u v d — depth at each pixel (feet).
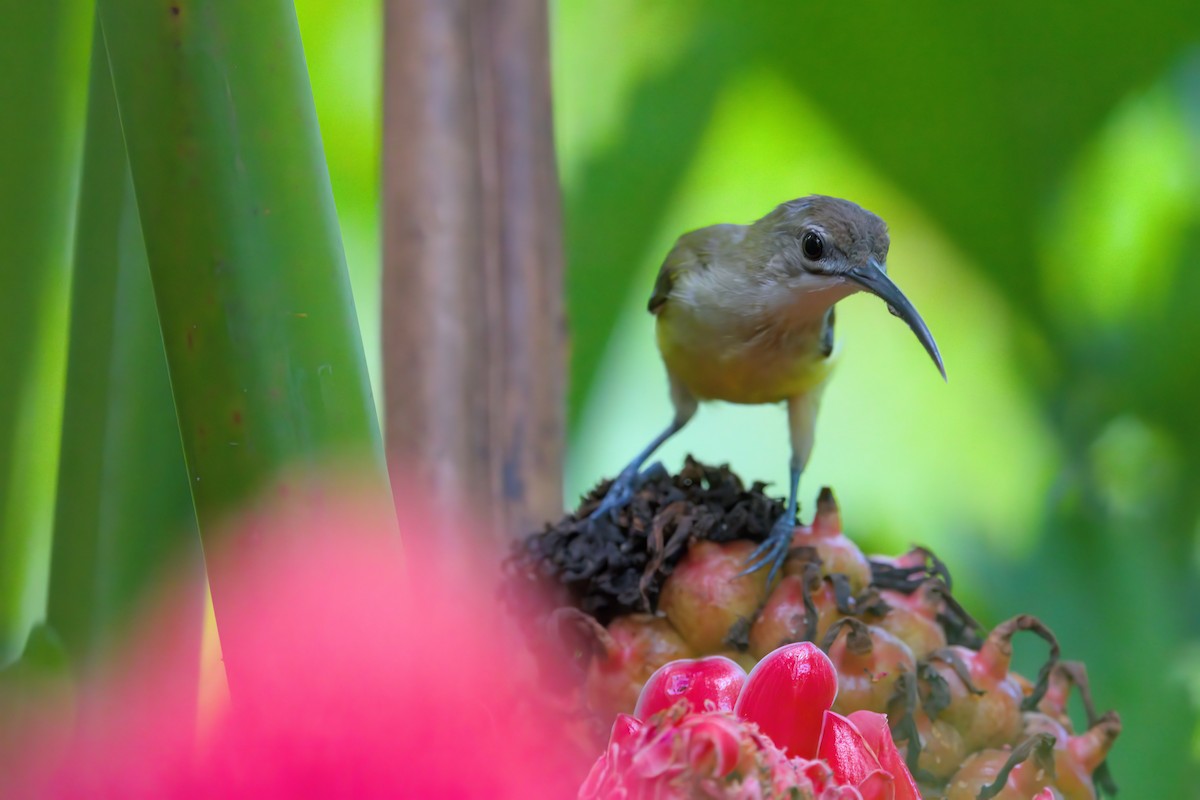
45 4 12.69
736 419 13.66
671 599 12.76
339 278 12.21
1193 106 13.41
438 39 13.00
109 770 11.93
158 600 12.68
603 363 13.44
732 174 13.52
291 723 11.21
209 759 11.16
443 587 12.91
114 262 12.68
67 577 12.67
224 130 11.73
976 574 13.37
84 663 12.67
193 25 11.65
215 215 11.71
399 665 11.65
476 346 12.98
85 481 12.68
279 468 11.80
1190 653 13.26
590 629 12.75
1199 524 13.33
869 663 12.71
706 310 13.09
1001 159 13.44
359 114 13.50
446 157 12.99
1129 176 13.43
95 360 12.68
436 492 12.94
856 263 13.07
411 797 11.09
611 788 9.05
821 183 13.50
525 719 12.75
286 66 12.00
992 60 13.42
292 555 11.74
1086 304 13.44
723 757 8.63
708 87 13.48
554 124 13.05
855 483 13.55
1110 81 13.39
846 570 12.76
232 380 11.78
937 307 13.50
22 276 12.69
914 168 13.46
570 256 13.47
